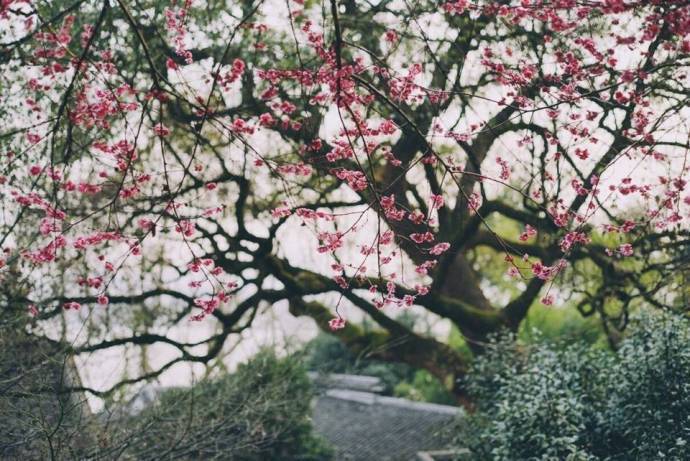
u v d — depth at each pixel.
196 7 8.40
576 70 6.20
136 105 5.82
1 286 8.02
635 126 6.42
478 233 11.84
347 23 8.69
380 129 5.81
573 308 18.97
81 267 8.76
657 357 8.68
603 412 9.17
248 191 9.82
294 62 8.64
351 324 12.69
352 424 23.22
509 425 9.34
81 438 8.35
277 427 13.21
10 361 7.78
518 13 5.44
